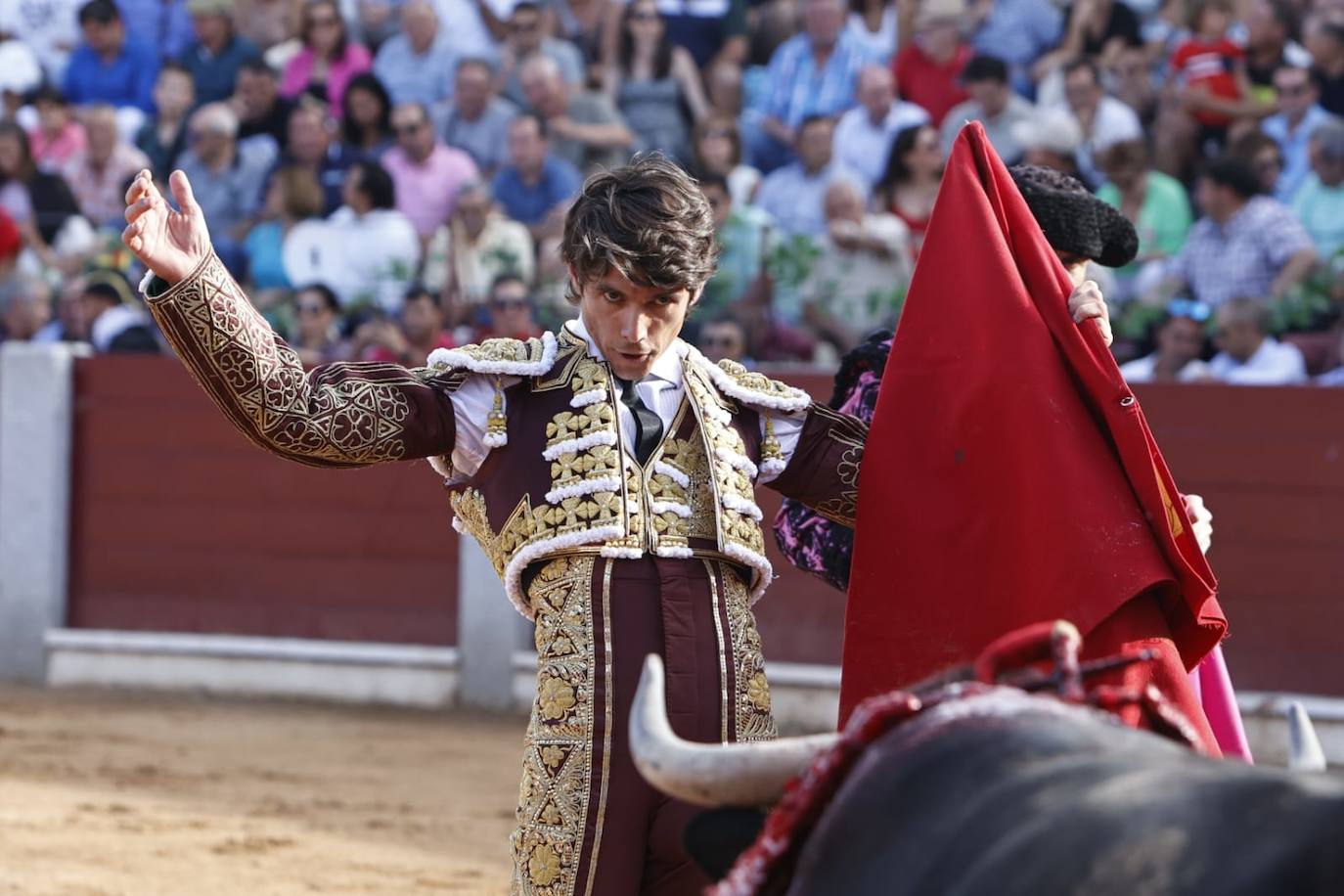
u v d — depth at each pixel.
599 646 5.34
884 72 19.98
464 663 19.20
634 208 5.29
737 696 5.43
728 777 3.54
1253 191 17.36
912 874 2.90
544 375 5.60
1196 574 5.32
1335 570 16.70
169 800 13.75
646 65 22.02
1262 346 17.31
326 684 19.73
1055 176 6.70
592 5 22.34
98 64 24.73
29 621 20.62
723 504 5.52
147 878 11.22
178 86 23.59
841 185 18.91
